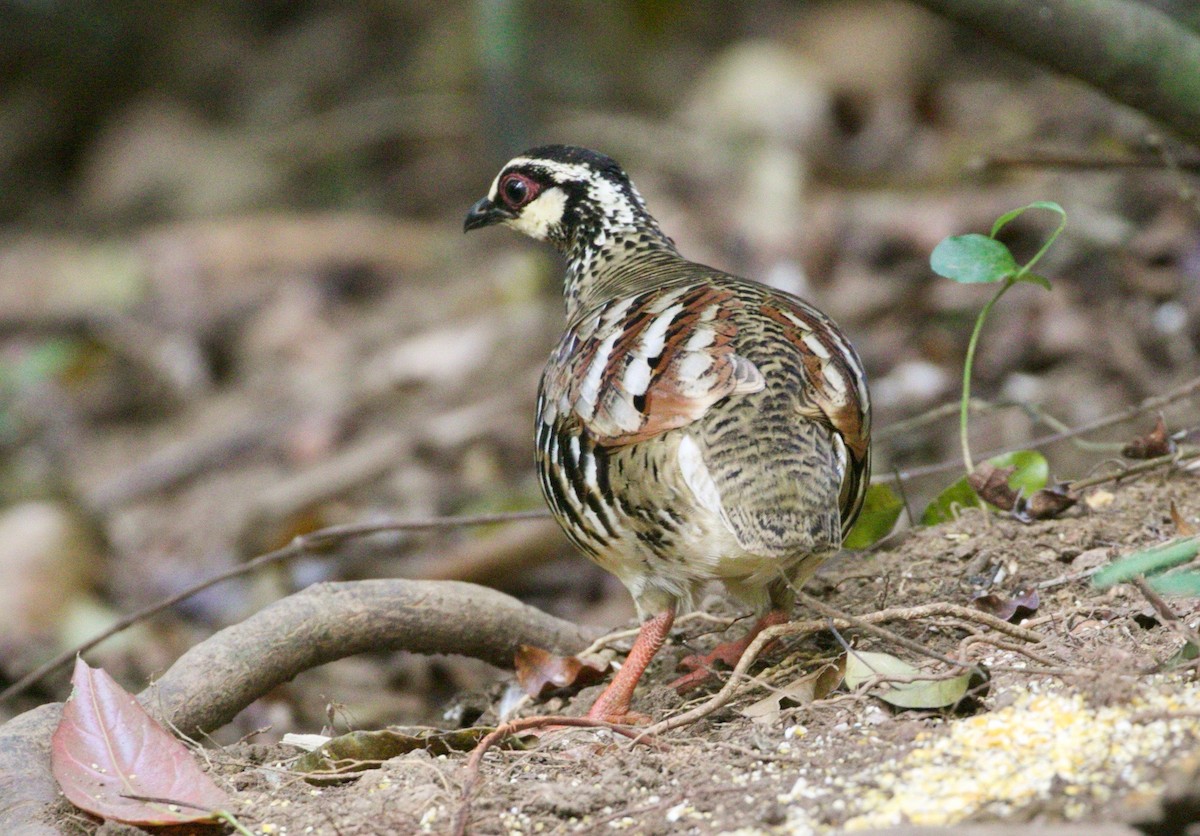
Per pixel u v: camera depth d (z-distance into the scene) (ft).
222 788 21.97
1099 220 45.62
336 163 75.41
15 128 85.61
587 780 20.80
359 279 65.26
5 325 67.15
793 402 22.38
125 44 85.61
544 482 25.32
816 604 22.17
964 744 19.71
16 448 58.18
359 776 21.94
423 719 31.96
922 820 18.06
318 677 37.01
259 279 66.33
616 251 30.35
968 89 63.00
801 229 53.11
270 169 76.59
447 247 66.18
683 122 66.28
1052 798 17.74
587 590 39.86
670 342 23.00
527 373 51.98
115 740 21.67
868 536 30.14
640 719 23.85
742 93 64.44
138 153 80.43
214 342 62.54
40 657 41.52
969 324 45.55
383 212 72.23
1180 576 19.89
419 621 27.63
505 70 63.16
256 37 84.64
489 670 36.63
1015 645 21.91
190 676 25.59
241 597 43.75
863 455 23.82
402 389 53.88
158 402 60.23
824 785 19.53
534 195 31.40
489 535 41.34
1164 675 20.26
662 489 22.44
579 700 26.55
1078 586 24.99
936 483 39.22
